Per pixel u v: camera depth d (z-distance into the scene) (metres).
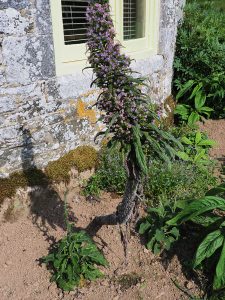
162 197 3.57
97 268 2.94
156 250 3.09
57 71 3.58
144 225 3.16
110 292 2.81
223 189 3.14
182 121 5.52
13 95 3.26
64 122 3.72
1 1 2.93
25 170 3.55
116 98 2.13
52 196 3.67
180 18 6.01
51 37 3.36
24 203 3.53
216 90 5.64
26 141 3.48
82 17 3.75
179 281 2.92
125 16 4.51
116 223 3.02
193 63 5.73
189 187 3.84
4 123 3.29
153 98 4.95
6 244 3.18
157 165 3.80
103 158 4.00
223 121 5.86
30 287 2.82
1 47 3.06
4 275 2.91
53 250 3.10
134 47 4.52
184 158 4.29
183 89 5.68
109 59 2.10
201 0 8.08
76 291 2.80
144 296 2.79
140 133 2.19
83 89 3.77
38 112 3.48
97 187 3.81
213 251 2.68
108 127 2.07
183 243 3.19
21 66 3.22
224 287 2.63
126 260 3.04
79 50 3.77
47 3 3.22
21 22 3.10
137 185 2.57
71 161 3.82
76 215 3.52
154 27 4.70
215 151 5.02
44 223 3.41
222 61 5.64
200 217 3.07
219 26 6.34
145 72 4.61
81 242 2.91
